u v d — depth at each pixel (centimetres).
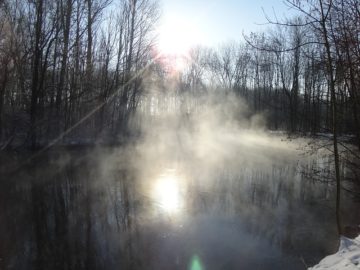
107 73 3209
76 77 2898
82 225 1105
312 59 835
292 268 808
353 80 834
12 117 2319
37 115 2461
